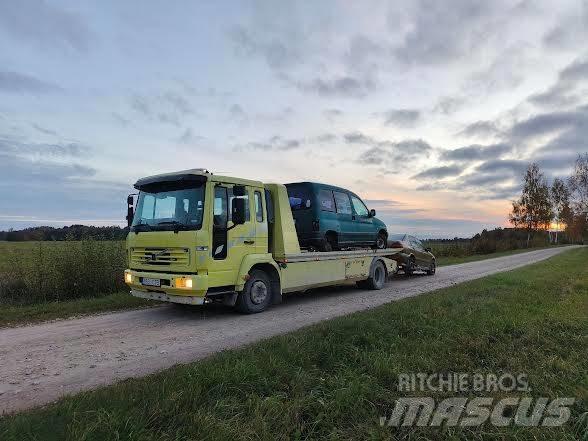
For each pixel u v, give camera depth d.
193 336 6.89
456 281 15.93
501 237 60.31
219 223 8.08
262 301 9.05
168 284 7.83
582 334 6.32
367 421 3.50
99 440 2.99
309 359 4.90
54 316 8.48
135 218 8.72
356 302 10.62
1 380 4.78
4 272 10.80
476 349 5.50
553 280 14.19
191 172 7.91
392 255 15.14
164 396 3.68
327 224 10.97
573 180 51.56
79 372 5.07
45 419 3.32
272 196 9.48
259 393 3.95
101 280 11.50
